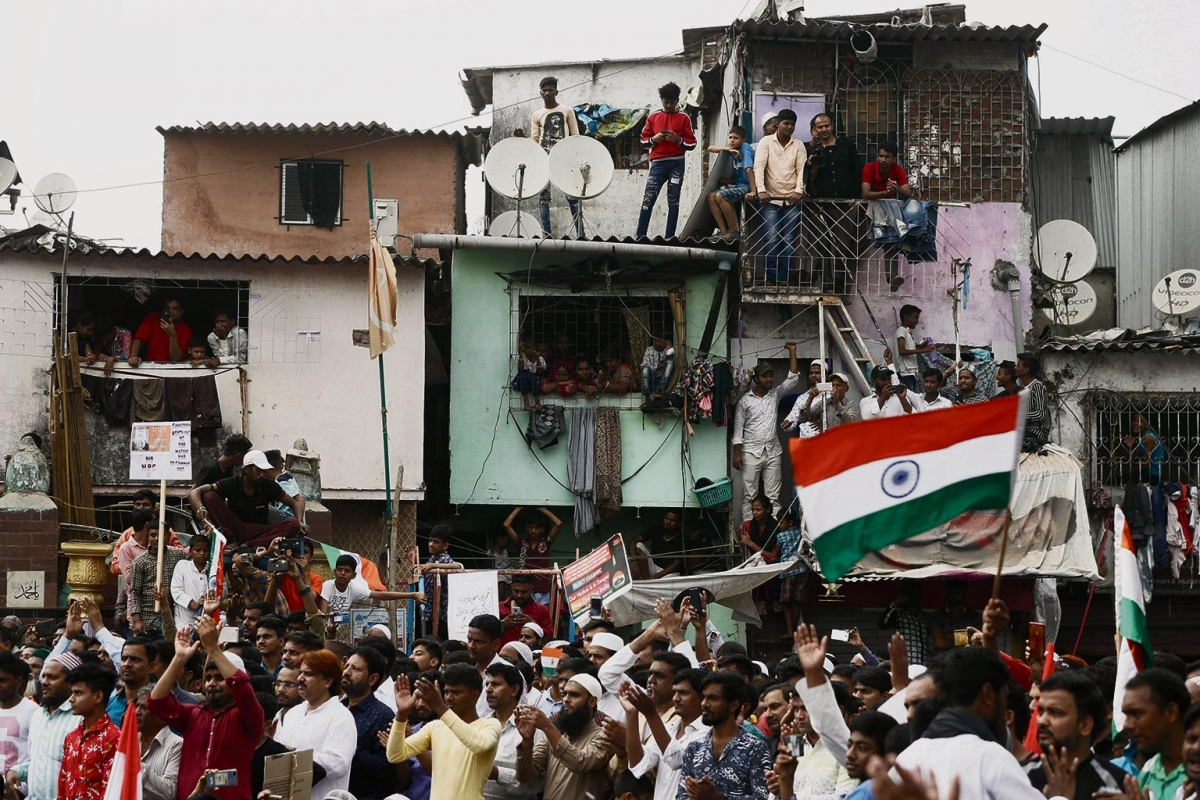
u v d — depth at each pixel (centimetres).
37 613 1959
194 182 2723
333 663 997
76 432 2112
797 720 882
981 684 627
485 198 2848
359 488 2241
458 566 1747
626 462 2278
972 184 2386
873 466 697
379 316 2039
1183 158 2708
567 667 1091
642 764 938
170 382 2194
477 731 953
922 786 484
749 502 2227
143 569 1559
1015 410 688
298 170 2730
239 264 2256
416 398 2262
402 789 1027
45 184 2569
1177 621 2241
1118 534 842
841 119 2389
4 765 1091
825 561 693
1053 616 2034
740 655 1109
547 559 2245
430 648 1216
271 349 2259
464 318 2303
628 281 2295
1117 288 2895
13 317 2202
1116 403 2286
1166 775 686
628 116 2884
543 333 2336
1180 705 680
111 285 2245
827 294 2275
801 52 2394
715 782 888
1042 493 1962
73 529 2053
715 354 2294
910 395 2081
